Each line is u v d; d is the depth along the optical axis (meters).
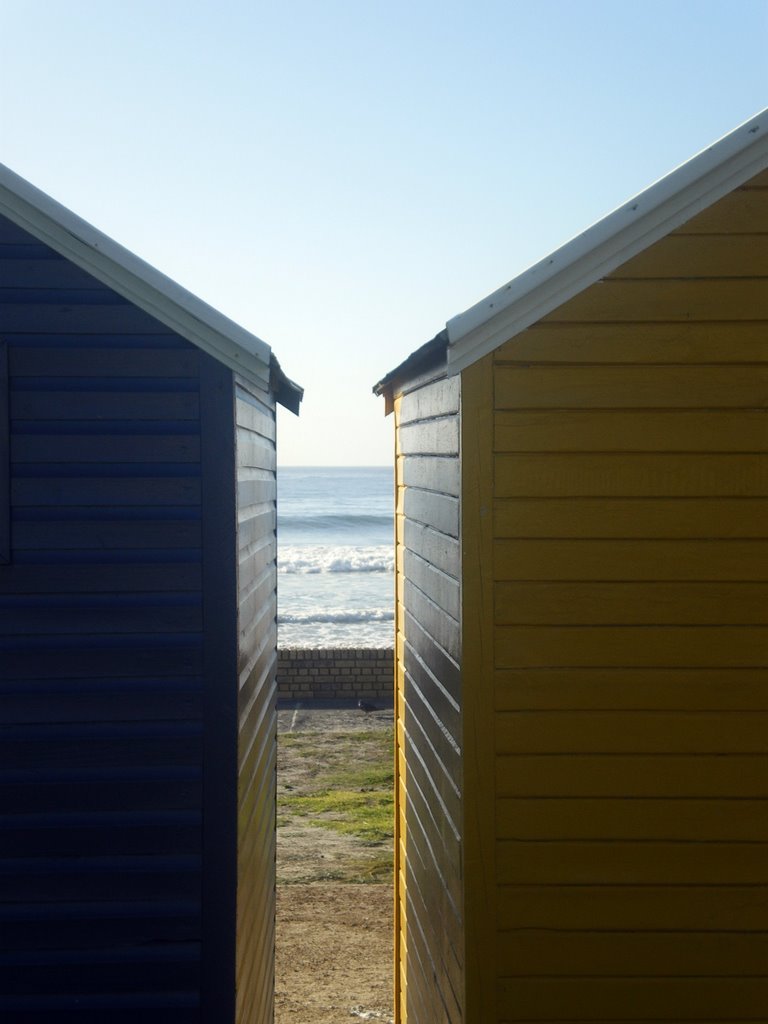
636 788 4.46
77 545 4.68
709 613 4.46
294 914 10.16
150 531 4.70
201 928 4.70
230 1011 4.69
